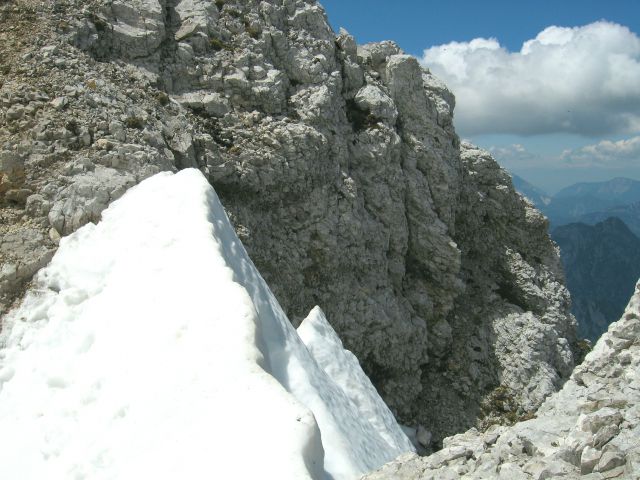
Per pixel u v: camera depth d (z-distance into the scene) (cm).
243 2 3416
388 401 3312
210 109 2942
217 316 1279
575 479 891
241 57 3161
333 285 3156
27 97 2247
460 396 3541
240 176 2833
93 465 1142
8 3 2620
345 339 3162
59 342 1520
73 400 1316
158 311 1400
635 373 1152
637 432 929
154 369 1247
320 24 3578
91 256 1745
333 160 3256
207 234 1562
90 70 2520
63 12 2708
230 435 1006
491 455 1023
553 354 3756
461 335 3741
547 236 4294
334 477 1172
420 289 3669
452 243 3662
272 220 3002
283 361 1427
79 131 2211
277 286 2908
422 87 3778
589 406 1109
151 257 1591
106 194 2014
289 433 960
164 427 1109
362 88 3609
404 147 3694
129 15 2947
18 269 1756
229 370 1130
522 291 4016
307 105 3256
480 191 4194
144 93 2653
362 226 3291
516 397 3541
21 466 1237
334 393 1516
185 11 3228
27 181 2027
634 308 1237
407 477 1052
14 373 1495
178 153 2552
